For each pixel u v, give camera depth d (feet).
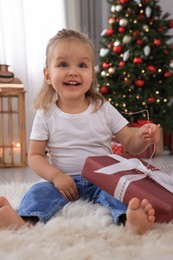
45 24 10.97
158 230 2.81
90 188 3.71
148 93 9.84
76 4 11.39
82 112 4.01
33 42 10.86
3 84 8.26
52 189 3.48
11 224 2.94
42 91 4.22
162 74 10.19
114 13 10.32
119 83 9.98
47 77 4.18
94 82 4.19
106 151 4.07
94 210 3.35
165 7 12.41
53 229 2.79
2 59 10.39
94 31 11.93
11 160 8.22
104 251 2.38
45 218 3.21
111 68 9.95
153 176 3.20
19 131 8.32
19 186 4.86
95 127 4.00
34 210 3.23
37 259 2.24
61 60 3.91
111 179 3.20
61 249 2.43
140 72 9.80
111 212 3.18
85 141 3.96
